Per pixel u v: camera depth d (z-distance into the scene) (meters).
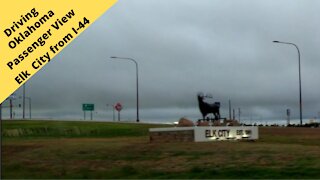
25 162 26.70
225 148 29.50
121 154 28.28
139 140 38.28
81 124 68.56
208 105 39.91
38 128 59.53
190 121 38.72
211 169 23.23
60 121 75.00
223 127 36.88
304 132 50.09
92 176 23.08
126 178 22.34
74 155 28.28
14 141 37.88
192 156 26.75
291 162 24.20
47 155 28.47
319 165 23.31
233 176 21.72
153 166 24.66
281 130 52.69
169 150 29.08
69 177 22.98
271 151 27.86
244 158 25.66
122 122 74.94
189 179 21.44
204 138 35.38
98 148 30.75
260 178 21.14
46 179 22.66
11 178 22.95
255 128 39.59
